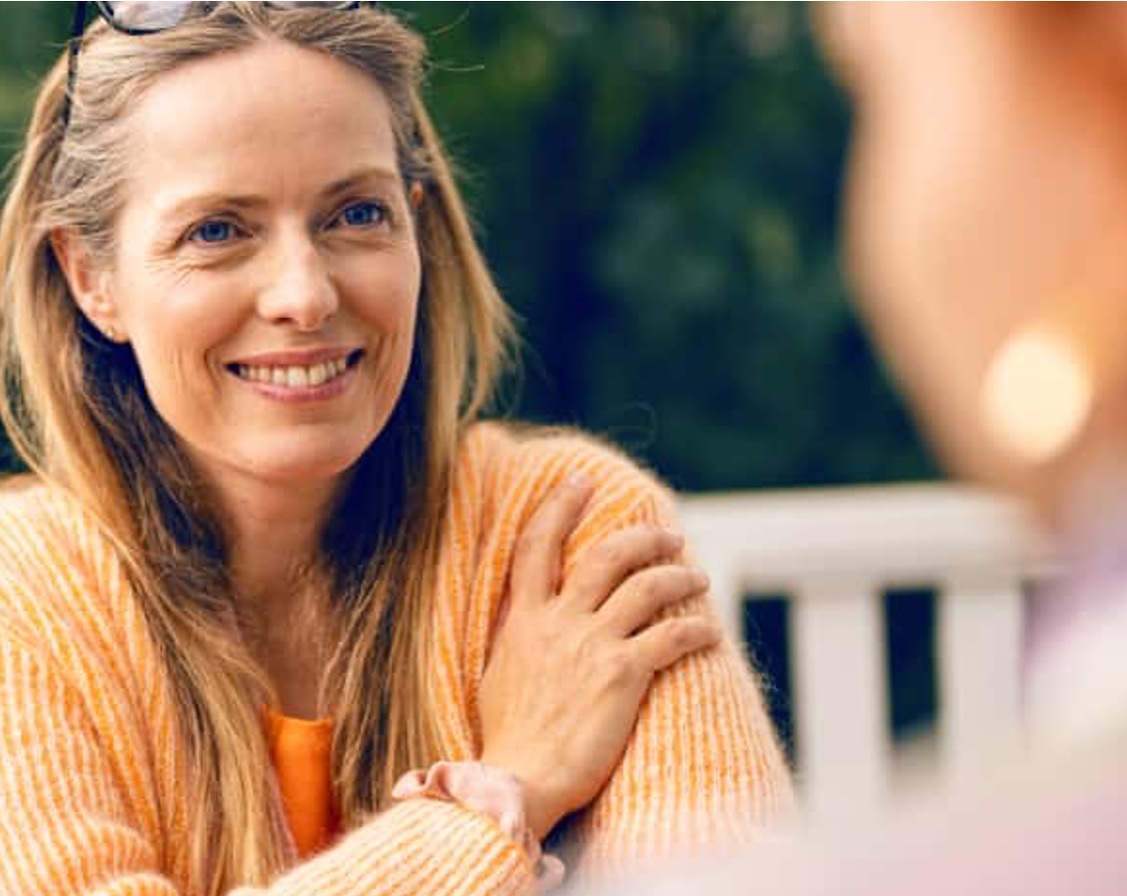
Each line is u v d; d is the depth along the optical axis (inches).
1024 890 24.2
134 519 98.0
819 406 234.7
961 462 28.5
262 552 100.3
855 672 151.1
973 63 27.5
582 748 93.4
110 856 87.2
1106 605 26.3
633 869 87.1
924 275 28.0
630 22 241.9
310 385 93.2
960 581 149.7
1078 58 26.7
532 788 91.9
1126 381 26.6
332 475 96.8
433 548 100.4
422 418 102.7
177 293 92.0
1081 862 24.1
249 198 91.0
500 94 239.1
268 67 91.4
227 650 96.3
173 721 93.7
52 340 99.5
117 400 99.4
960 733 146.3
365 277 93.2
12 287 100.9
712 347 236.5
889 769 31.4
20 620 92.5
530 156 240.5
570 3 240.8
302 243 91.5
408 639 99.0
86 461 98.8
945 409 28.4
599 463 104.3
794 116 237.8
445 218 104.0
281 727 97.7
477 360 107.5
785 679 220.7
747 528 149.8
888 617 216.8
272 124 90.9
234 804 93.7
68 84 97.3
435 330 103.7
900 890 24.9
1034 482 27.4
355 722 97.9
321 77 92.1
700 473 235.8
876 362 233.3
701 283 232.8
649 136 241.9
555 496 101.3
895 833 25.4
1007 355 27.4
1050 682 26.5
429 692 97.7
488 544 100.7
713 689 95.3
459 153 139.9
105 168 94.5
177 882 93.5
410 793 90.2
